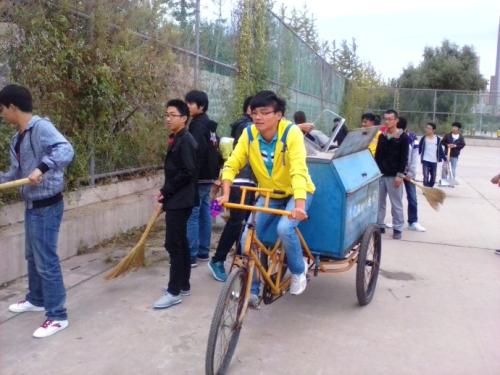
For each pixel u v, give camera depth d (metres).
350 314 4.64
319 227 4.35
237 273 3.50
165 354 3.80
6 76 5.07
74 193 6.22
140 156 7.50
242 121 5.79
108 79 6.10
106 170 6.96
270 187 4.12
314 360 3.79
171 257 4.63
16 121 3.86
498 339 4.21
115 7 6.24
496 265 6.31
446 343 4.12
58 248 5.62
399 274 5.85
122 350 3.84
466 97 32.53
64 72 5.62
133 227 7.00
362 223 4.89
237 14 10.05
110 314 4.45
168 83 7.47
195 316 4.46
